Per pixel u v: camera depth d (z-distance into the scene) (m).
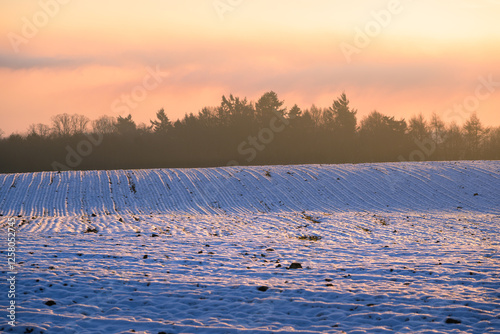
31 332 9.70
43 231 25.80
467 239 23.27
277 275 14.70
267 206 43.78
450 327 9.87
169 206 44.00
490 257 17.47
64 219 32.69
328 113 108.62
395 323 10.23
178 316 10.91
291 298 12.09
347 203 44.53
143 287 13.16
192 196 47.44
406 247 20.83
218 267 15.97
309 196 47.19
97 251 18.92
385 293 12.36
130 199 46.44
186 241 22.59
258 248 20.50
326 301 11.85
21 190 48.03
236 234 25.81
